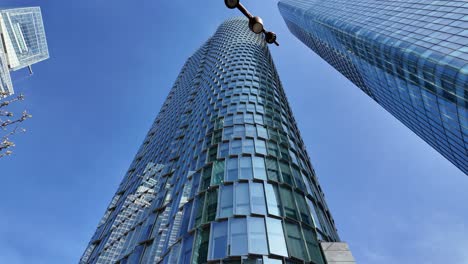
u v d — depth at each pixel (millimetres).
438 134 56688
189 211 24031
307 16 115125
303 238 20047
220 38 92438
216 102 45406
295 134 41562
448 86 43812
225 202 22344
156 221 28531
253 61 64812
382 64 65812
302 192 25812
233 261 17391
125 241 30453
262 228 19656
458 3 51562
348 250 19609
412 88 57125
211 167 28172
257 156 28812
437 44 47281
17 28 103625
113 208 45000
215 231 19859
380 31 65000
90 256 35125
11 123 9320
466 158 51844
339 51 95500
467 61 39031
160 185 36188
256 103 43250
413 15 60531
